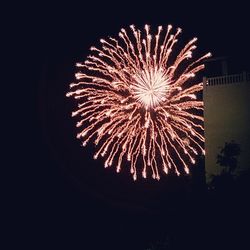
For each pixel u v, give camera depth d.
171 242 14.54
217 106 25.94
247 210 14.14
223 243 13.66
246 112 25.12
